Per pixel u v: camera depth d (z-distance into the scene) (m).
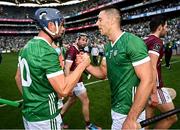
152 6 47.31
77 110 6.91
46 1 77.81
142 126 2.67
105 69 3.36
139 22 50.91
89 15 66.12
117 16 2.78
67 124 5.77
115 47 2.76
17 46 66.81
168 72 13.74
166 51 15.07
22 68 2.65
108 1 56.16
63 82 2.47
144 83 2.51
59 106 2.77
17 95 9.53
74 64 5.13
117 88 2.85
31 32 73.88
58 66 2.50
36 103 2.62
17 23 73.31
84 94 5.27
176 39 30.38
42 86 2.57
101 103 7.65
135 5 49.84
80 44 5.12
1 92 10.12
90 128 5.34
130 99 2.79
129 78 2.74
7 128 5.60
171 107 4.14
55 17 2.56
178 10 39.25
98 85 10.89
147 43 3.80
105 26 2.79
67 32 73.25
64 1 78.06
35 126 2.66
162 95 4.11
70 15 71.06
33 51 2.52
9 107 7.37
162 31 4.01
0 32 70.31
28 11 77.00
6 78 14.23
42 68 2.48
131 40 2.64
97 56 19.78
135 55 2.58
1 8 72.88
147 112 4.19
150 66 2.58
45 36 2.60
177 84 10.36
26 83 2.64
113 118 2.98
